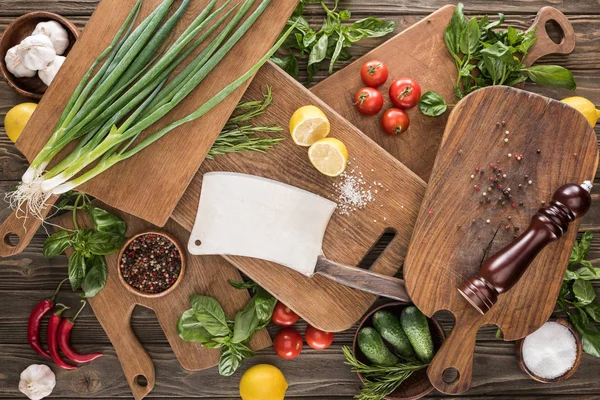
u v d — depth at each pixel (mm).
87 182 1385
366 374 1562
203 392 1677
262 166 1461
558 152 1413
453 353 1449
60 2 1596
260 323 1537
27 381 1606
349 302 1479
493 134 1415
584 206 1302
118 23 1386
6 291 1656
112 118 1322
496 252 1418
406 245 1480
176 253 1532
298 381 1675
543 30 1556
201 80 1363
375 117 1562
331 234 1477
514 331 1445
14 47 1490
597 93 1645
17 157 1624
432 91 1525
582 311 1578
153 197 1392
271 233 1441
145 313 1659
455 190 1419
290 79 1436
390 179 1465
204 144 1386
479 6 1631
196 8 1387
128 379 1611
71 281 1521
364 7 1626
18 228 1420
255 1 1381
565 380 1674
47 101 1382
